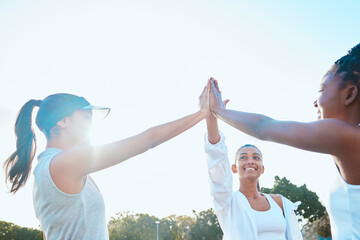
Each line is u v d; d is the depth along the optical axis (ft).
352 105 4.60
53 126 6.37
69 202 5.49
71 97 6.57
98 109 6.57
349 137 4.06
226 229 11.51
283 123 4.54
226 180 11.10
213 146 10.81
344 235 4.49
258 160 12.40
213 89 7.34
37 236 189.06
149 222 205.57
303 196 119.03
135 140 5.61
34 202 5.98
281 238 11.34
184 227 193.67
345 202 4.44
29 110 6.79
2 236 181.68
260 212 11.50
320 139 4.17
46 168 5.59
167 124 6.21
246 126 5.12
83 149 5.43
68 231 5.56
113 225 207.51
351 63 4.59
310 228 47.80
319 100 4.94
